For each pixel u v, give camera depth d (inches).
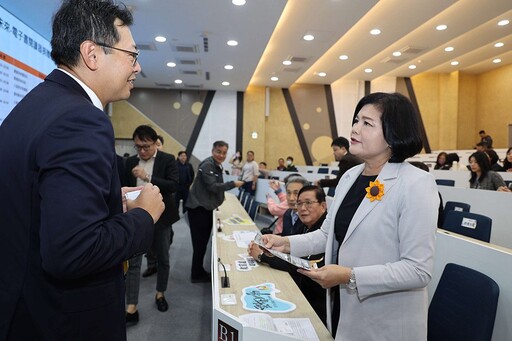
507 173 179.8
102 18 31.8
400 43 285.9
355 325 38.0
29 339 28.3
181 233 212.4
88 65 31.7
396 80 411.8
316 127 420.8
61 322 28.2
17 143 27.8
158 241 104.8
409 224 34.6
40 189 25.5
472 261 64.6
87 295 29.3
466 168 215.0
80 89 31.4
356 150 39.9
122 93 34.8
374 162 40.7
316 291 70.1
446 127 411.5
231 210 136.0
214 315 39.4
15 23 180.2
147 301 112.4
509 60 380.8
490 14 228.8
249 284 58.7
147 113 401.7
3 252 28.1
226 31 224.8
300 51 281.9
